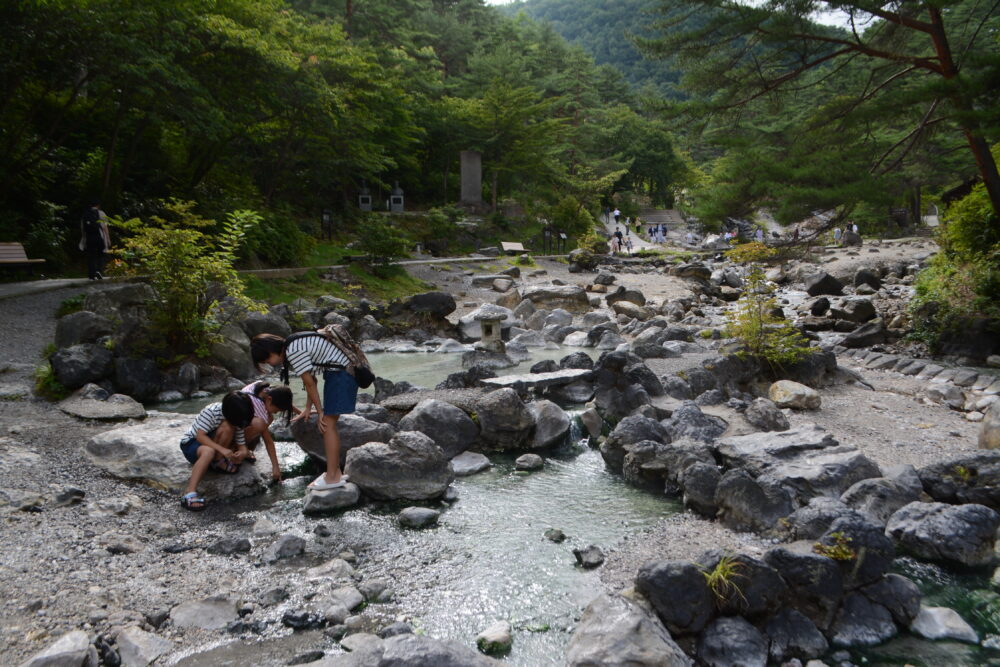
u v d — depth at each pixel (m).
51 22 14.05
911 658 3.29
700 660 3.29
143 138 20.78
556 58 74.00
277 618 3.54
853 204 11.24
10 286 13.24
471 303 19.83
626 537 4.64
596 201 52.00
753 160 11.80
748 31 12.21
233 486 5.37
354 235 32.12
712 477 5.13
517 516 5.08
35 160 16.34
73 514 4.75
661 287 23.34
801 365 9.05
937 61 11.97
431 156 47.66
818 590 3.53
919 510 4.50
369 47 36.41
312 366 5.25
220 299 11.27
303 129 25.78
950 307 12.11
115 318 10.08
